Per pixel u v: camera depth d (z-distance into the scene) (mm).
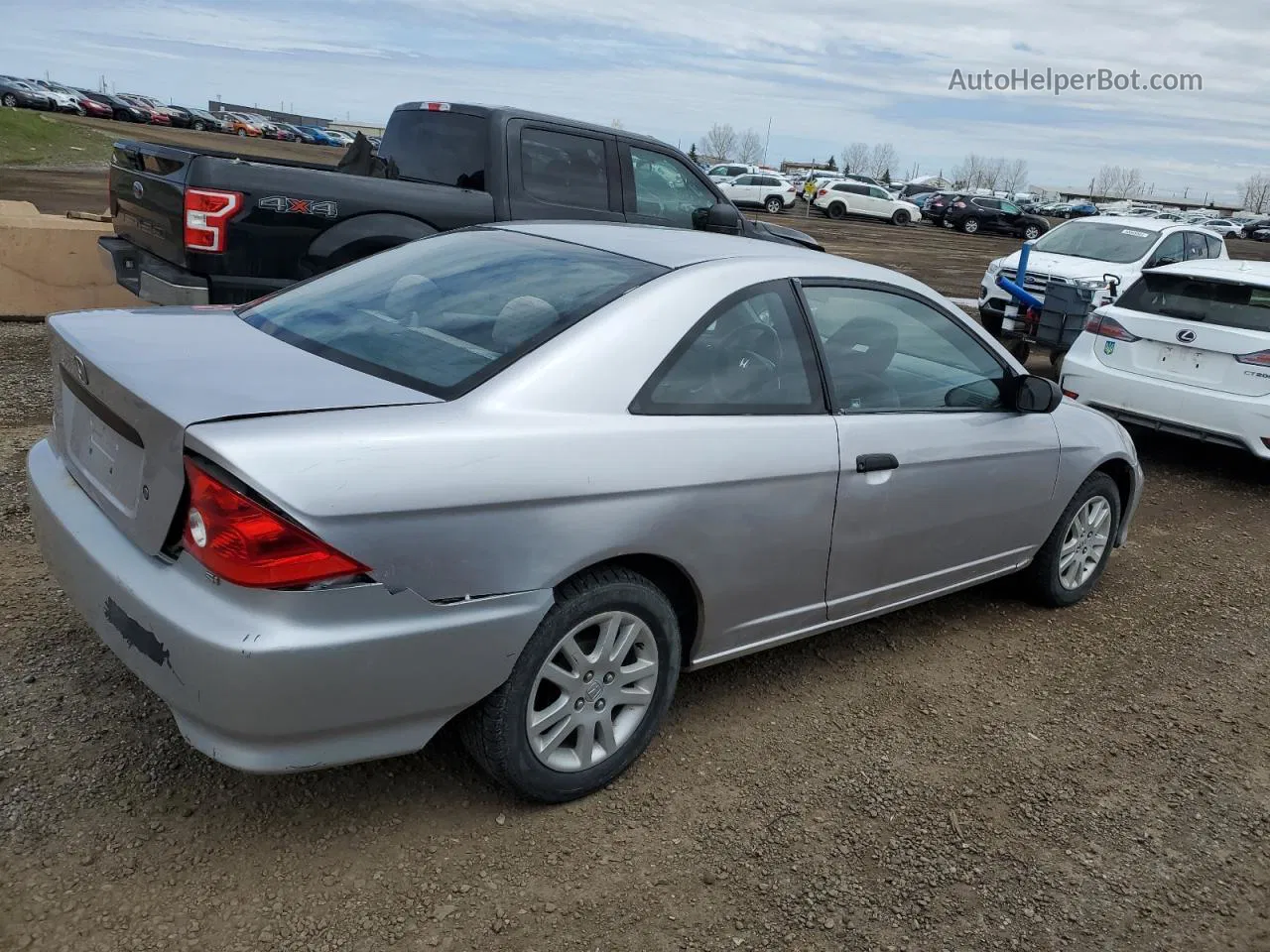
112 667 3361
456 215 6633
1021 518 4258
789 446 3188
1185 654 4441
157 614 2342
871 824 3020
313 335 3043
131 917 2367
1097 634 4578
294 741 2377
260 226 5871
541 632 2697
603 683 2924
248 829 2703
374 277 3471
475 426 2547
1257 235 67875
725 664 3926
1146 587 5230
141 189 6344
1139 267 11977
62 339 2928
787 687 3799
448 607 2475
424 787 2961
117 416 2570
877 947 2539
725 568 3096
